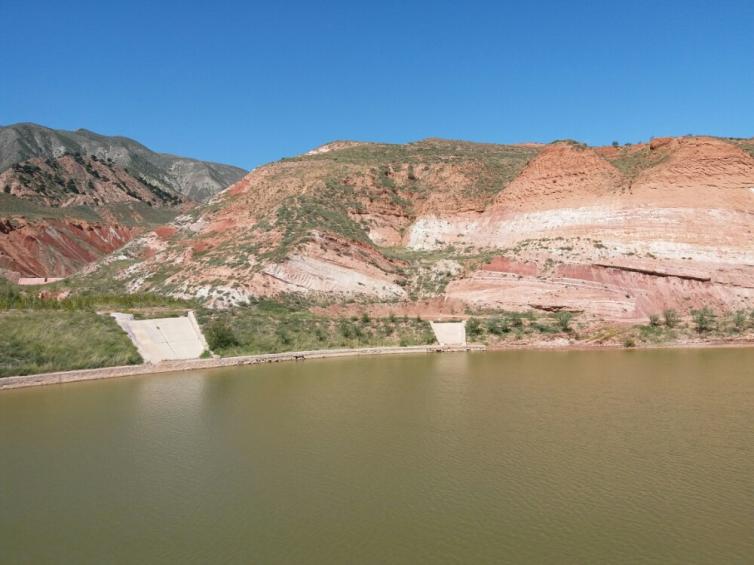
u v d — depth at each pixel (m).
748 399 37.56
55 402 38.44
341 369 50.84
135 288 75.19
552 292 70.75
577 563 18.11
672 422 32.44
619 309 67.81
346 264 77.31
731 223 73.44
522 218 84.62
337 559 18.53
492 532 20.08
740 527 20.20
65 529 20.89
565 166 85.56
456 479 24.56
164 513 21.97
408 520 21.03
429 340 64.44
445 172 104.19
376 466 26.20
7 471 26.30
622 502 22.22
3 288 65.81
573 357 56.31
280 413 35.38
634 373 46.91
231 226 88.94
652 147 89.88
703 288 68.62
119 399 39.22
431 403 37.44
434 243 91.50
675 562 18.11
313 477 25.08
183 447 29.20
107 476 25.59
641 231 74.25
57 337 48.81
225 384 44.19
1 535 20.56
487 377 46.16
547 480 24.31
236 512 21.92
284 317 64.75
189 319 59.00
